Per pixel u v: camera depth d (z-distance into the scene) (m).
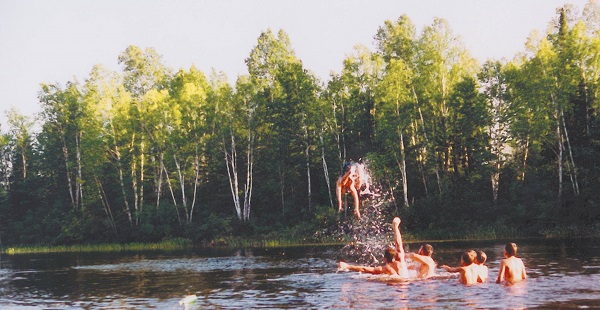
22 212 78.75
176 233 59.78
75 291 19.03
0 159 83.56
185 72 69.69
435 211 50.47
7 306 16.03
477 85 55.69
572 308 11.66
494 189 52.69
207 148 63.44
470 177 54.34
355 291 15.20
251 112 59.56
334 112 58.31
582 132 48.72
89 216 64.44
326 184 60.53
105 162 66.69
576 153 47.75
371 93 58.22
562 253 25.55
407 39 62.09
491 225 47.62
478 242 38.81
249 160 61.44
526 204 49.28
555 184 49.94
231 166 63.91
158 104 60.72
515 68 51.84
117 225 64.31
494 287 14.80
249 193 61.91
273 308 13.27
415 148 54.69
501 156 53.22
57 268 31.25
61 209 72.50
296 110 57.84
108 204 64.38
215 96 59.66
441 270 19.80
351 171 12.38
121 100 62.38
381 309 12.27
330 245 44.31
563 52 47.75
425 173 58.81
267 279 19.81
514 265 15.77
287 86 58.19
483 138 55.69
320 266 24.55
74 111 69.00
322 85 60.12
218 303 14.52
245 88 59.22
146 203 67.19
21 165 82.56
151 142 62.78
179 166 64.31
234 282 19.41
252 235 55.09
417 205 51.28
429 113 59.38
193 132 60.00
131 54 73.12
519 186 52.38
